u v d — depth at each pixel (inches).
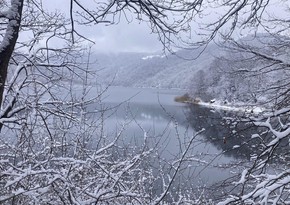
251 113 197.2
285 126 182.7
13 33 189.6
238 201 166.7
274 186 162.1
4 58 187.2
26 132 210.8
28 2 243.9
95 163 190.4
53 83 238.7
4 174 154.9
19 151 196.7
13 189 175.2
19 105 221.3
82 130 214.7
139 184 198.7
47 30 256.4
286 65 218.4
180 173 220.5
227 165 221.8
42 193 151.9
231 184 188.5
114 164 199.6
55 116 223.5
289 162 216.4
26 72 225.1
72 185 159.9
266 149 178.5
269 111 195.9
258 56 230.1
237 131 185.0
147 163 213.6
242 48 219.6
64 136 208.2
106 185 190.2
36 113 201.5
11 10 188.5
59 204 181.5
